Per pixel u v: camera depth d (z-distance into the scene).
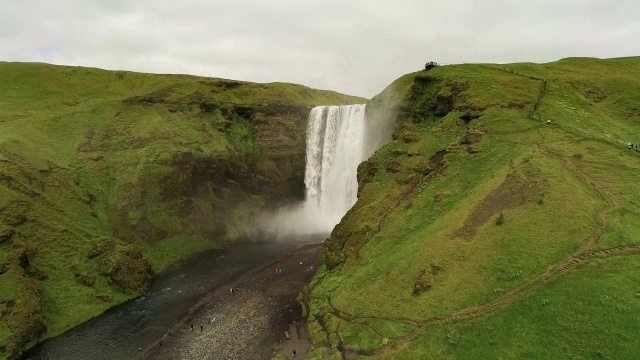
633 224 42.25
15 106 107.31
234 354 49.25
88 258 71.25
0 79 117.12
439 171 66.12
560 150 58.62
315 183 123.81
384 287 50.28
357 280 54.91
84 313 62.50
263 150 118.94
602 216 44.12
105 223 84.00
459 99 79.81
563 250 41.62
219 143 111.88
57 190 81.81
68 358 51.84
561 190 49.41
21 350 52.50
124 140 101.12
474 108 74.56
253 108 124.12
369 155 105.38
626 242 40.19
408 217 61.28
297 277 72.75
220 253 92.31
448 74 89.31
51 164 86.75
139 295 70.12
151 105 115.38
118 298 67.44
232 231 102.00
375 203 66.75
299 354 47.12
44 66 129.75
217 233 99.00
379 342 42.84
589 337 32.81
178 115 114.81
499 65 97.00
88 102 116.94
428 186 65.06
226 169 109.12
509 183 54.38
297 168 124.50
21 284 58.53
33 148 88.06
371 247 60.25
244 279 74.50
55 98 116.69
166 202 93.44
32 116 101.81
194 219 96.75
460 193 59.25
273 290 67.62
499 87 80.62
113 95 125.88
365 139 107.38
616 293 35.19
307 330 52.00
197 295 68.88
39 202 76.06
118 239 82.19
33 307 56.97
